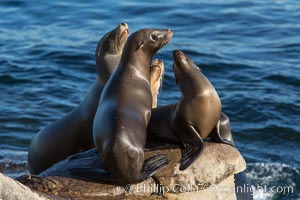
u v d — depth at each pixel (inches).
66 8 3154.5
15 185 1163.3
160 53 2529.5
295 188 1788.9
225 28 2878.9
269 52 2603.3
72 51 2576.3
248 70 2416.3
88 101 1625.2
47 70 2417.6
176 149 1381.6
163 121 1406.3
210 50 2598.4
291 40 2738.7
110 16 3048.7
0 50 2603.3
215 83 2317.9
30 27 2923.2
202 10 3093.0
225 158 1378.0
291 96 2229.3
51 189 1293.1
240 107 2143.2
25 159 1822.1
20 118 2084.2
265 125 2063.2
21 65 2453.2
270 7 3159.5
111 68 1616.6
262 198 1742.1
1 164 1779.0
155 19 2999.5
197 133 1371.8
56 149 1654.8
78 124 1631.4
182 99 1369.3
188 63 1376.7
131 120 1311.5
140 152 1296.8
